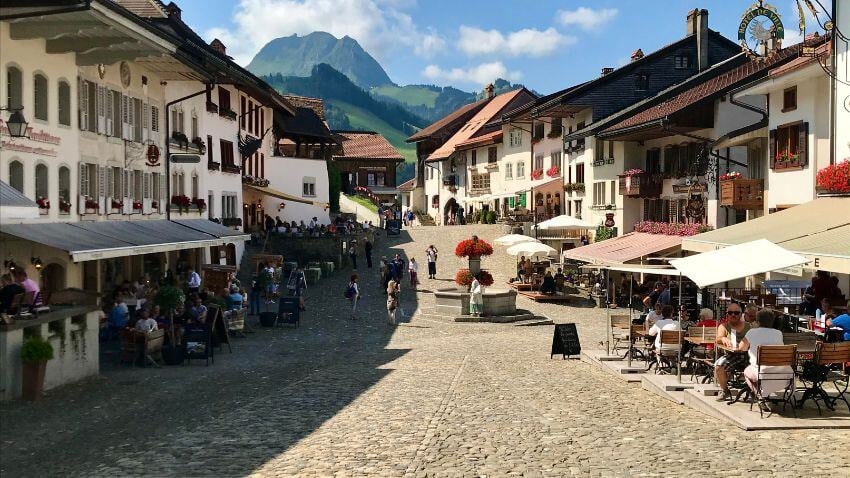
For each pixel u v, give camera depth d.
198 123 39.66
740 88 32.53
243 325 28.75
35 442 12.60
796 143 29.52
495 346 26.53
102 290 28.55
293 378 19.39
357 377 19.48
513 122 68.50
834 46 26.28
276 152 61.47
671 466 10.67
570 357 23.33
